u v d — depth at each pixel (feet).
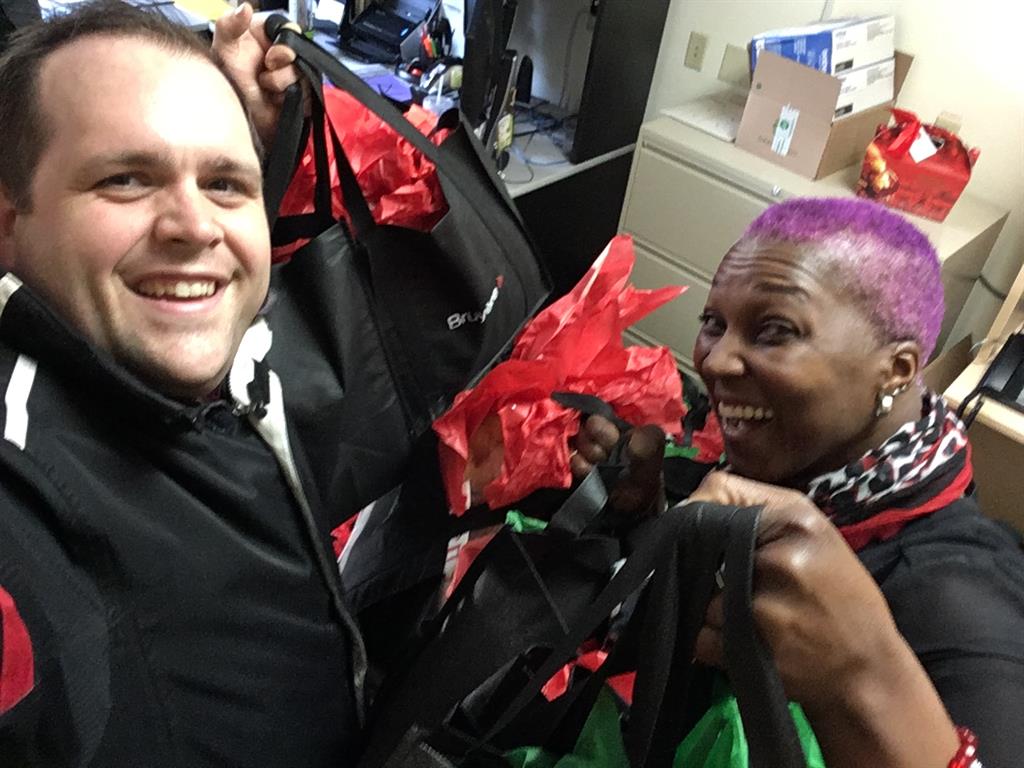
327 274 3.07
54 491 1.90
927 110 7.74
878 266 2.61
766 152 7.43
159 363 2.18
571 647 2.10
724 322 2.83
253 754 2.38
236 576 2.28
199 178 2.19
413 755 2.26
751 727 1.84
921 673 1.84
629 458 2.64
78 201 2.06
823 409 2.65
